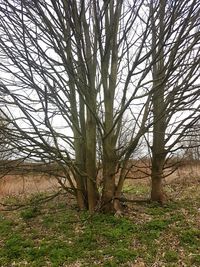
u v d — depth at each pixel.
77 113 8.09
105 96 7.66
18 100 6.62
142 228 6.90
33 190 12.07
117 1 7.11
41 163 7.78
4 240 6.92
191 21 6.83
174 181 11.87
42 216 8.15
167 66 6.96
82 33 6.80
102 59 7.52
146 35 6.87
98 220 7.30
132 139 7.99
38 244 6.57
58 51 6.60
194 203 8.66
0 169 7.51
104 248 6.20
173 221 7.23
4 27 6.84
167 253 5.93
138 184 11.92
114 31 7.59
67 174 8.04
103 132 7.71
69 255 6.04
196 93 7.02
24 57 6.43
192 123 7.46
